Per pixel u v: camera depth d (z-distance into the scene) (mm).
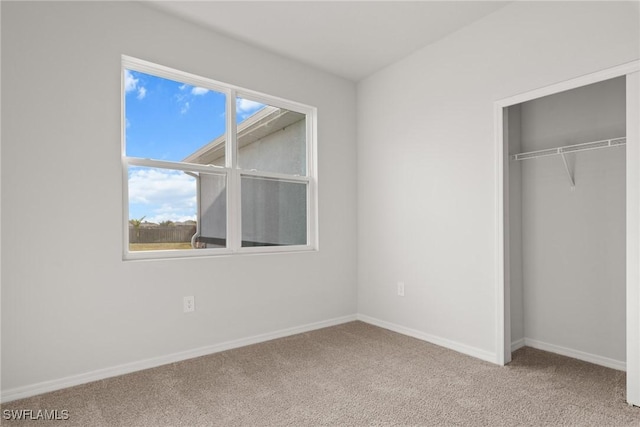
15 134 2109
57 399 2111
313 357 2779
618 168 2545
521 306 3074
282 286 3301
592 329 2670
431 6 2582
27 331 2145
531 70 2467
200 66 2836
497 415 1932
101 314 2389
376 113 3674
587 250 2699
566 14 2301
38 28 2188
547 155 2719
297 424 1856
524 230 3078
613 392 2184
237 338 3010
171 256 2750
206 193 2953
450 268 2980
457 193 2932
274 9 2611
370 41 3084
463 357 2773
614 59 2102
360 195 3863
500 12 2635
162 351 2635
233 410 1992
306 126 3617
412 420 1890
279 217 3400
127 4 2506
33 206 2162
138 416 1933
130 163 2598
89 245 2344
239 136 3152
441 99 3051
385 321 3580
